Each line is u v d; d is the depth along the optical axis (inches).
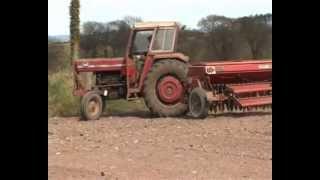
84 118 1208.8
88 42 2042.3
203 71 1180.5
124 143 858.1
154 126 1062.4
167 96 1238.3
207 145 821.9
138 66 1258.6
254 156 725.9
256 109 1312.7
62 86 1417.3
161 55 1250.6
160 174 628.1
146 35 1267.2
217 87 1201.4
